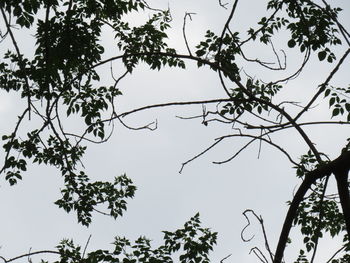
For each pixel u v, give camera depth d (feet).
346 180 13.37
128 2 41.70
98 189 45.91
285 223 13.38
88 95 39.58
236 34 27.96
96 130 39.60
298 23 33.37
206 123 16.46
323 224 39.37
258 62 17.90
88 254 44.93
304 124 15.29
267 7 38.37
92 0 38.70
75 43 35.70
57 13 36.27
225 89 16.51
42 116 24.02
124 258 47.29
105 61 18.97
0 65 37.70
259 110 29.17
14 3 32.94
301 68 17.52
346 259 36.63
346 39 14.79
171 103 16.87
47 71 27.43
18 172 39.29
